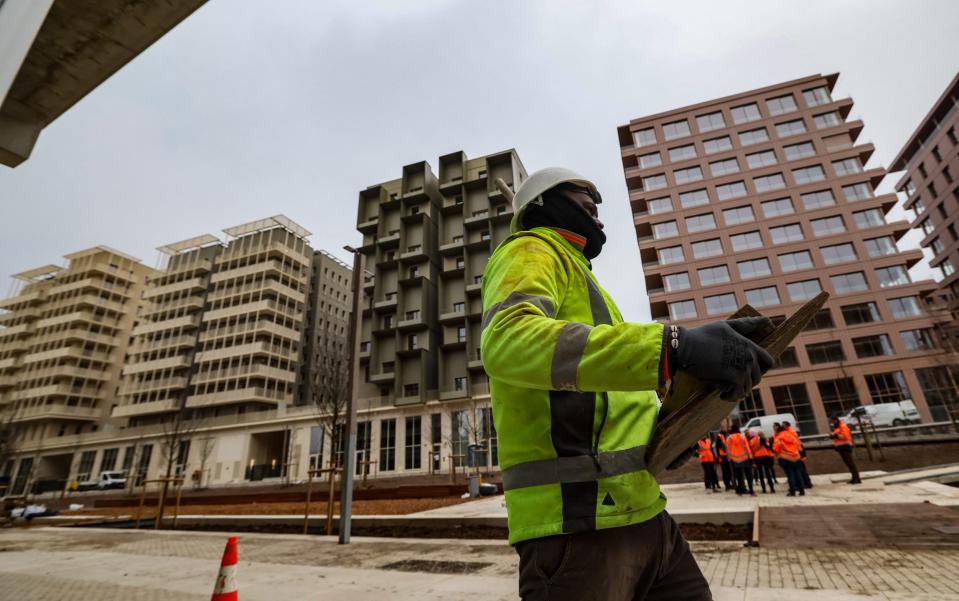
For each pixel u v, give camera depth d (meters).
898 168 61.47
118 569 6.20
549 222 1.50
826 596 3.32
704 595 1.27
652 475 1.16
